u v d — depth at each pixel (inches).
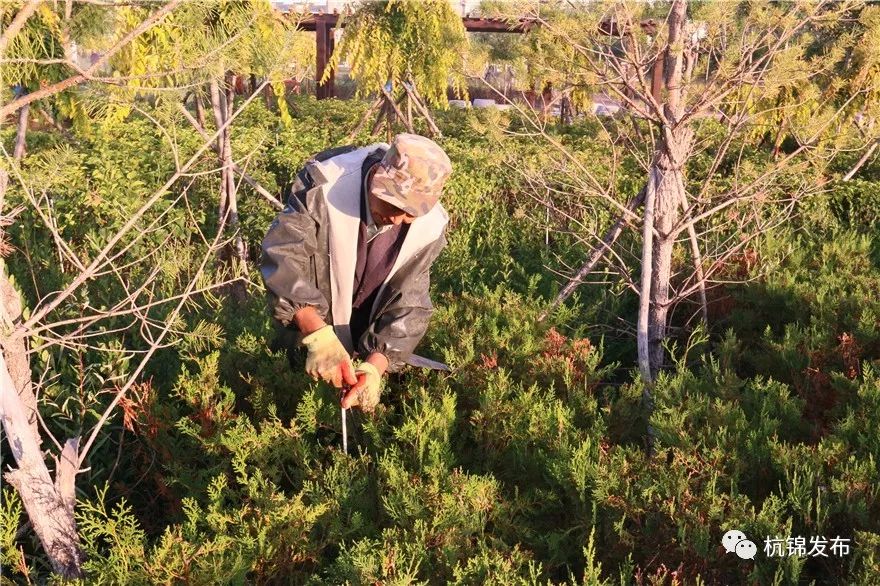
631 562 102.0
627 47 146.9
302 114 653.3
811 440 132.9
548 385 147.4
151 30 151.6
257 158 342.3
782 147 501.7
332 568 96.7
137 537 98.6
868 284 199.8
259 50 121.3
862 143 189.5
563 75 149.4
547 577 104.8
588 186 172.7
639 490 112.0
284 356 141.9
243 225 255.8
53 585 95.1
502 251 259.0
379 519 113.3
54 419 130.9
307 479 118.1
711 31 150.9
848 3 144.9
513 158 192.4
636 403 142.9
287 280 105.4
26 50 138.3
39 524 96.8
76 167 293.4
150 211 248.1
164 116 121.0
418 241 111.9
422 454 118.5
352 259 109.8
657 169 156.9
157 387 143.6
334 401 132.8
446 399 127.7
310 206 107.4
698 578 91.6
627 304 215.5
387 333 114.1
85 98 121.6
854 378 145.7
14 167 103.6
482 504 109.2
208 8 131.0
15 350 99.3
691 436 126.3
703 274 193.6
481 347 154.0
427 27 404.5
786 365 161.9
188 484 117.0
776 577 93.6
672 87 154.4
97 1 98.0
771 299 195.5
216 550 97.7
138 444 131.5
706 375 151.6
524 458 125.1
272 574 102.7
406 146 99.3
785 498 117.1
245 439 117.2
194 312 174.9
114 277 187.6
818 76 189.9
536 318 172.4
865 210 304.7
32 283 182.4
